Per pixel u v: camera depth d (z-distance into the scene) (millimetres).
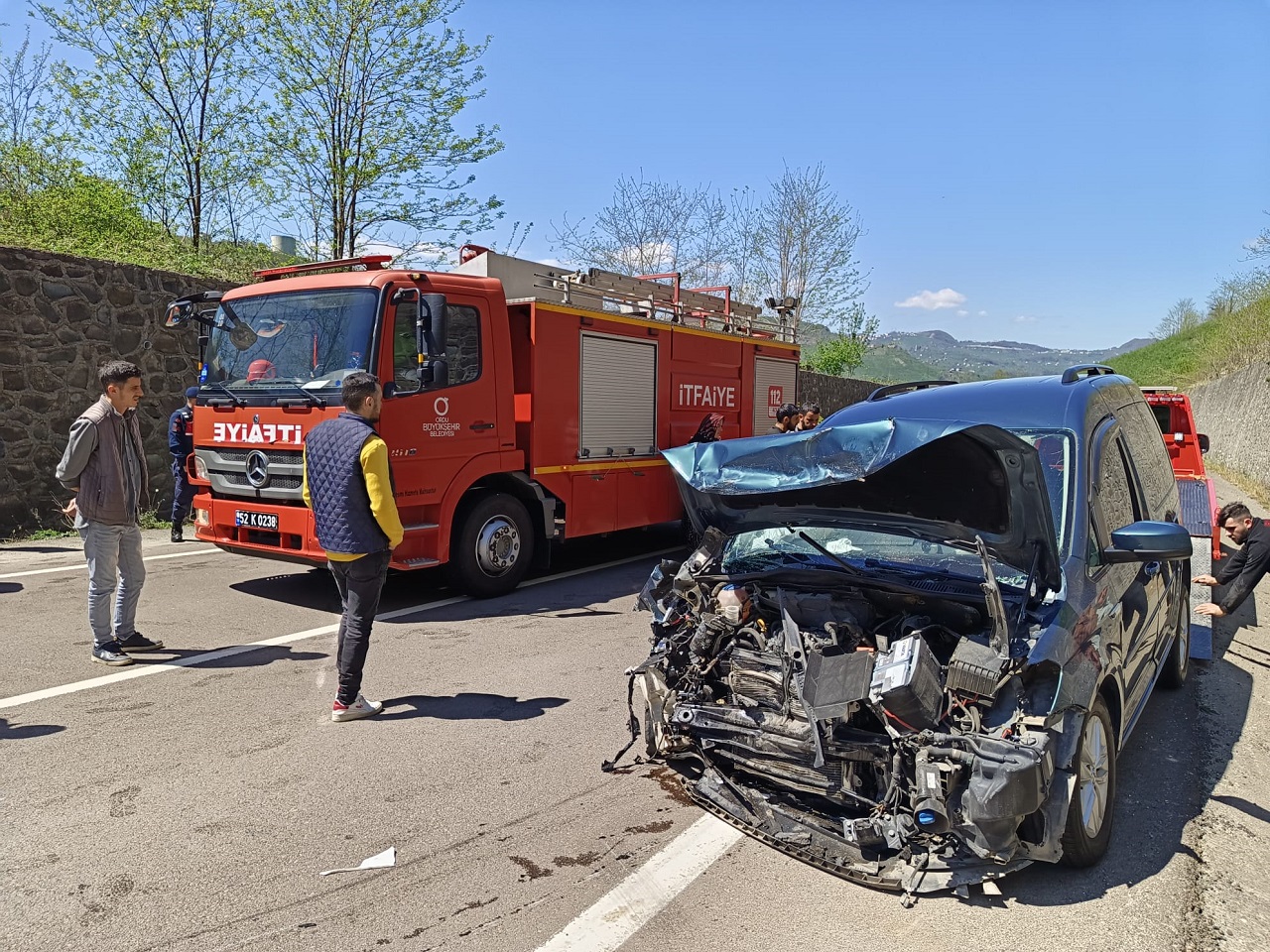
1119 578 4223
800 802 3939
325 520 5094
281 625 7223
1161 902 3367
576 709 5410
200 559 9883
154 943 3053
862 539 4574
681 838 3846
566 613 7840
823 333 32875
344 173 17141
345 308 7312
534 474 8656
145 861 3596
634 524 10016
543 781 4398
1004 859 3205
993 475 3564
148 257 14039
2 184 14898
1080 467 4199
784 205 30062
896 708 3299
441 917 3240
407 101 17203
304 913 3248
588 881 3500
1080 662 3498
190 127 17109
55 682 5754
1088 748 3590
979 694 3324
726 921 3230
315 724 5125
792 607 4156
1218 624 7863
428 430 7555
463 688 5777
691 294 11594
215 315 8141
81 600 7770
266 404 7387
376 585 5180
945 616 3881
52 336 10531
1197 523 7781
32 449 10414
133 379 6039
